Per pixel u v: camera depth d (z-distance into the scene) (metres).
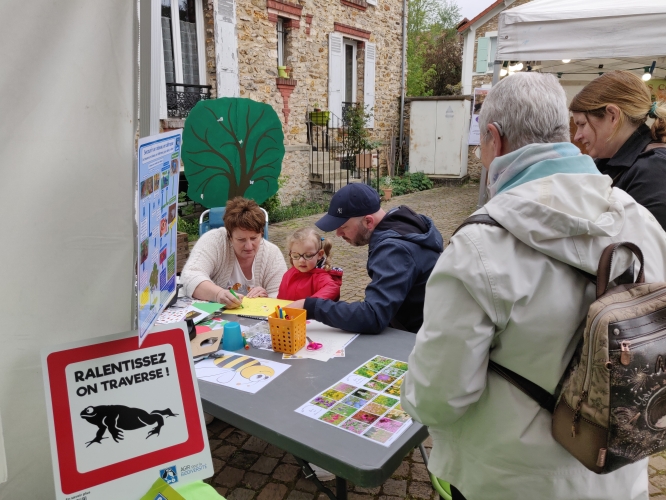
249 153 3.46
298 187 9.37
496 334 0.95
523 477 0.98
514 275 0.89
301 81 9.51
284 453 2.44
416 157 13.53
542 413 0.96
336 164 10.43
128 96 1.00
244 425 1.32
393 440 1.21
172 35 7.12
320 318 1.84
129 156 1.03
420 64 22.59
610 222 0.89
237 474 2.29
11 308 0.96
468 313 0.91
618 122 1.82
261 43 8.32
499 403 0.98
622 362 0.81
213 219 3.28
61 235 0.98
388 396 1.41
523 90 1.01
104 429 0.97
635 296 0.87
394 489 2.19
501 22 3.89
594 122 1.88
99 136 0.99
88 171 0.99
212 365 1.62
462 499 1.20
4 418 0.98
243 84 8.11
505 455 0.99
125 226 1.06
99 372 0.98
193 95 7.35
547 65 5.85
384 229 1.94
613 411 0.83
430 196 11.36
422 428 1.26
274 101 8.78
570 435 0.90
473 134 11.75
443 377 0.95
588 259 0.88
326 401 1.39
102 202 1.02
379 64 12.12
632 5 3.48
